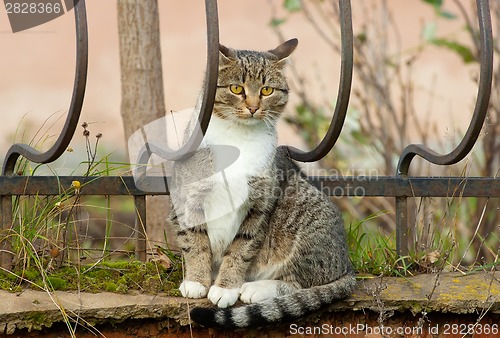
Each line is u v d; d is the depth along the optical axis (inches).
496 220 399.9
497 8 436.8
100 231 386.6
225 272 274.4
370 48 457.4
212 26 248.1
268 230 283.1
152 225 358.9
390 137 436.8
